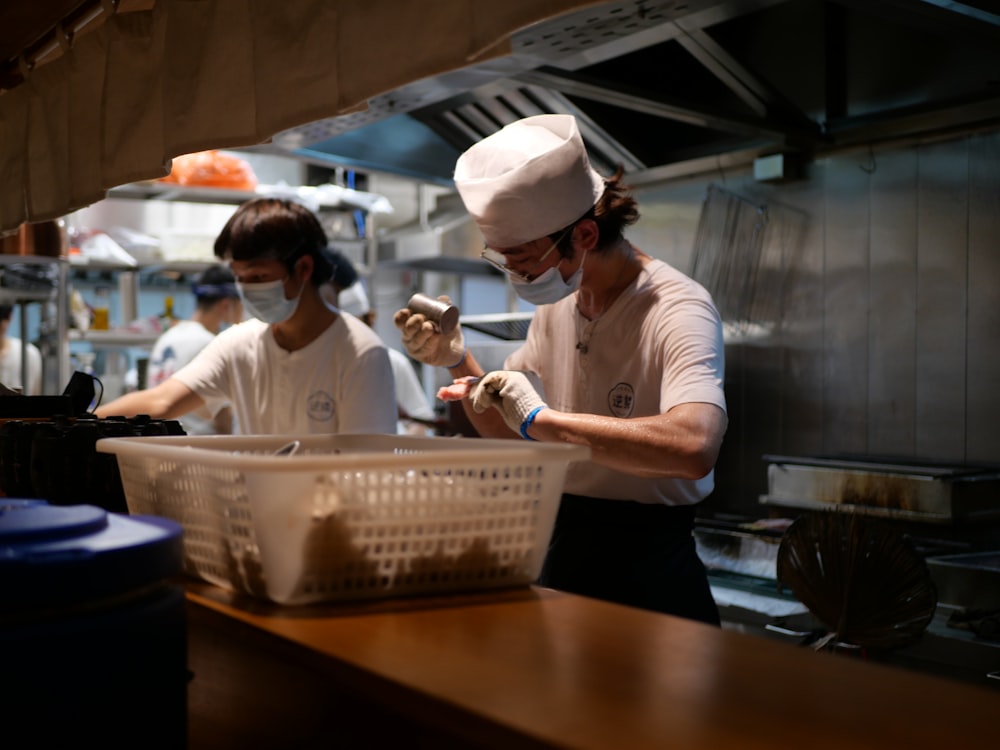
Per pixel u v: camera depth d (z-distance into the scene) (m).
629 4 1.99
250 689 1.00
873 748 0.65
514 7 1.28
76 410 1.94
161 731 0.86
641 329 1.82
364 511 1.03
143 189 4.54
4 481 1.63
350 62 1.57
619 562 1.86
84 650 0.79
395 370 4.35
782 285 3.42
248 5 1.79
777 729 0.68
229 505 1.08
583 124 3.48
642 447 1.53
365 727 0.85
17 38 2.39
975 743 0.66
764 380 3.48
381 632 0.93
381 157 3.43
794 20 3.25
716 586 2.66
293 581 1.01
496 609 1.03
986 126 2.88
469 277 6.40
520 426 1.57
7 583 0.77
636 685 0.77
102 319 4.82
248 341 2.46
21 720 0.76
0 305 4.89
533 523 1.13
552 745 0.65
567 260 1.77
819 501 2.89
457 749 0.76
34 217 2.54
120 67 2.12
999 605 2.28
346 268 3.03
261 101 1.77
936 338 3.03
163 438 1.39
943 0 2.09
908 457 3.10
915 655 2.16
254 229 2.17
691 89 3.41
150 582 0.85
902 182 3.09
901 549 2.06
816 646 2.09
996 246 2.88
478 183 1.72
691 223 3.70
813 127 3.19
